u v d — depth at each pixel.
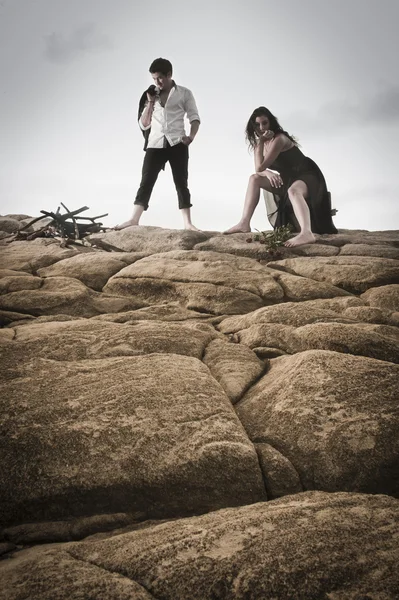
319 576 1.56
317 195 7.02
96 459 2.20
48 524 2.05
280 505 2.00
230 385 2.95
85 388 2.65
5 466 2.18
